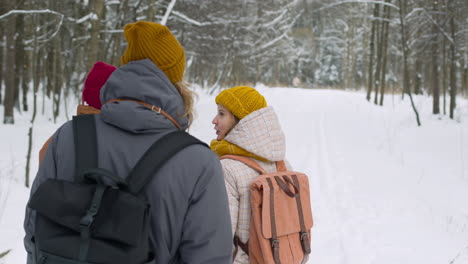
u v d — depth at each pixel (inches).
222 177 51.4
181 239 49.2
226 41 1018.1
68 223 41.7
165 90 51.5
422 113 760.3
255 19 1159.6
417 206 262.1
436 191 308.7
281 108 792.3
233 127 89.5
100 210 42.6
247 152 84.7
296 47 2174.0
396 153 464.8
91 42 510.9
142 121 48.1
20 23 674.8
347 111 817.5
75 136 49.4
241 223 80.4
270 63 1994.3
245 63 1363.2
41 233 42.1
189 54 992.9
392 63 1950.1
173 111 51.7
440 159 435.2
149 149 48.3
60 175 48.9
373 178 331.9
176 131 51.3
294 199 81.1
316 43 2317.9
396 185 313.6
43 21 636.7
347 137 540.4
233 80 1245.1
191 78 1178.6
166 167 47.5
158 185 46.9
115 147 48.5
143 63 52.0
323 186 296.5
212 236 48.8
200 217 48.3
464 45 993.5
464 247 190.4
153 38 53.6
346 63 2165.4
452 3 685.3
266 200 76.7
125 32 54.9
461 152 461.4
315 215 231.9
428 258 175.0
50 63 729.6
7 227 172.4
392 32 1612.9
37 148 422.3
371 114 797.9
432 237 202.4
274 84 1674.5
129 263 41.4
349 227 212.5
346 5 1836.9
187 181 47.8
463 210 262.1
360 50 2359.7
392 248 184.1
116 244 41.8
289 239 79.0
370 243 190.2
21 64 666.8
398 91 1414.9
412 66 1433.3
